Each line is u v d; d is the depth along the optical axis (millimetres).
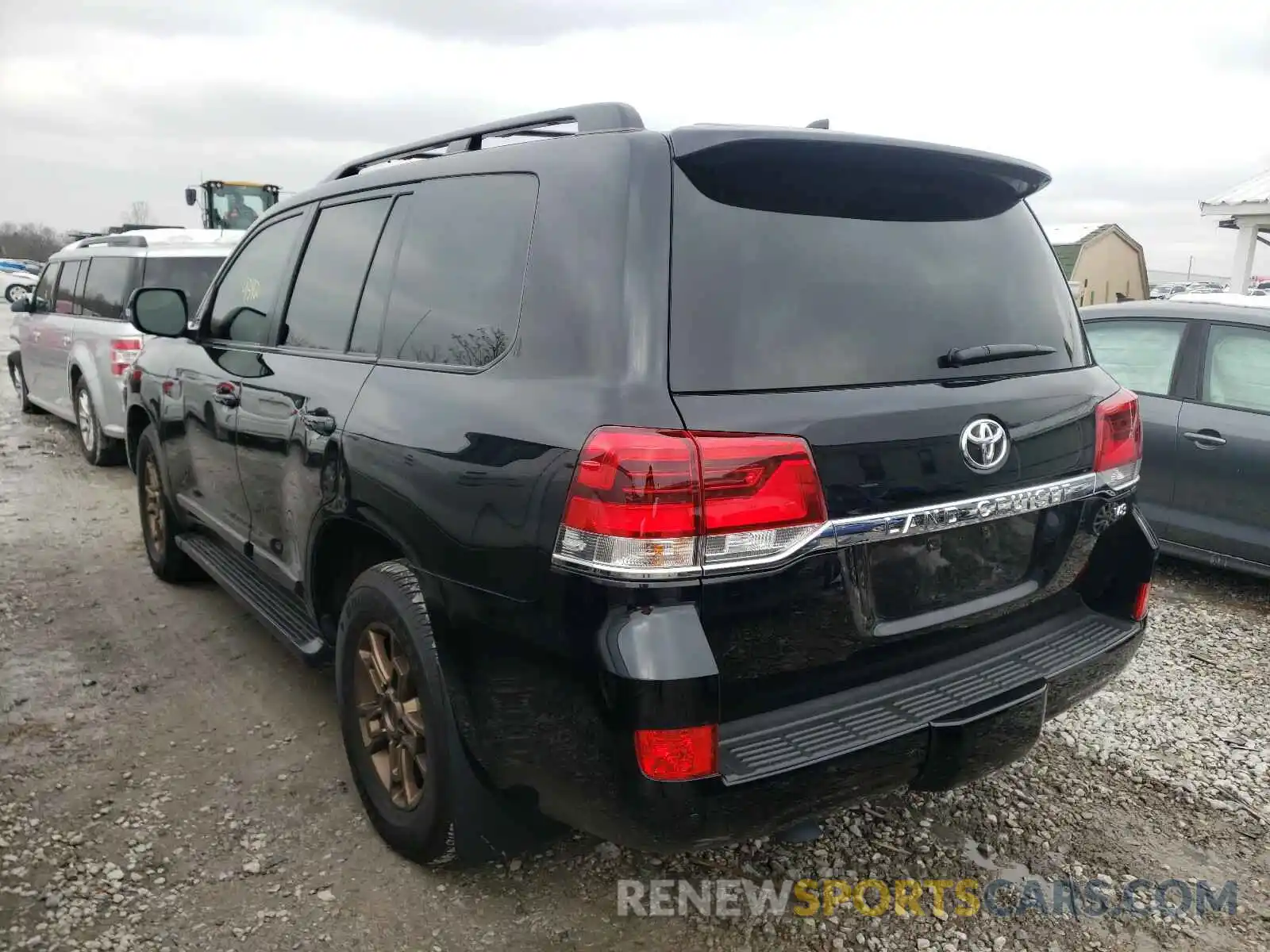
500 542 2164
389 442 2555
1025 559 2549
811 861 2844
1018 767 3414
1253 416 5008
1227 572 5715
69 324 8211
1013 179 2705
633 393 2000
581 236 2227
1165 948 2523
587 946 2467
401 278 2861
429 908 2590
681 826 1959
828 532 2080
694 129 2203
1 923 2486
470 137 2838
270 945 2436
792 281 2209
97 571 5305
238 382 3611
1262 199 13695
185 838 2873
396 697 2695
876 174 2445
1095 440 2645
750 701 2113
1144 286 35250
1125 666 2756
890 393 2221
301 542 3152
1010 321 2570
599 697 1960
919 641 2373
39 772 3223
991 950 2498
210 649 4258
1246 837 3027
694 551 1938
